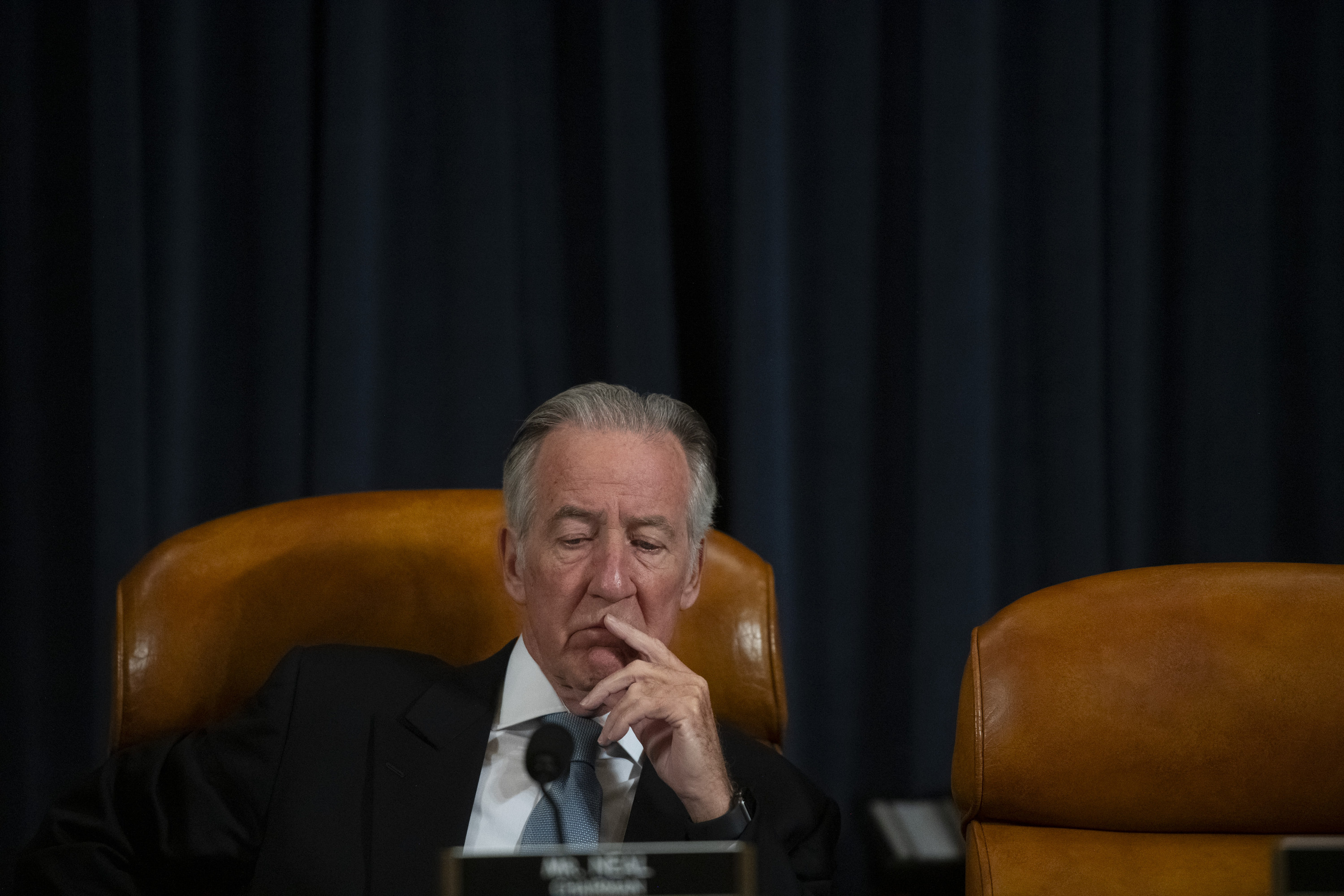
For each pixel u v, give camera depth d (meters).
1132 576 4.35
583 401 4.27
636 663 3.98
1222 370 6.66
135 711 4.50
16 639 6.24
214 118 6.32
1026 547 6.68
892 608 6.64
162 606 4.58
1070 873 3.94
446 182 6.42
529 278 6.54
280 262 6.29
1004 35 6.64
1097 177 6.52
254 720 4.32
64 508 6.32
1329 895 2.52
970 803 4.17
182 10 6.16
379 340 6.36
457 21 6.38
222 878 4.22
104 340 6.10
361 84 6.18
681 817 4.12
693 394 6.61
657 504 4.15
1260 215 6.62
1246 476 6.64
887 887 6.45
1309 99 6.66
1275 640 4.10
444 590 4.84
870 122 6.56
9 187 6.21
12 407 6.25
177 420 6.21
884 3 6.64
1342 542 6.62
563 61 6.54
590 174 6.55
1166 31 6.75
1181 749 4.07
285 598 4.75
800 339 6.62
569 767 3.82
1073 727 4.10
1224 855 3.99
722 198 6.55
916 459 6.52
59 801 4.36
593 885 2.51
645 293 6.30
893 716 6.63
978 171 6.39
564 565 4.15
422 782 4.14
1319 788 4.02
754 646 4.75
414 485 6.47
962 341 6.41
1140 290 6.55
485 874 2.51
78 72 6.29
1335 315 6.62
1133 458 6.56
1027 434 6.68
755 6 6.32
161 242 6.20
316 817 4.07
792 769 4.54
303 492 6.34
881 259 6.66
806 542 6.62
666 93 6.57
